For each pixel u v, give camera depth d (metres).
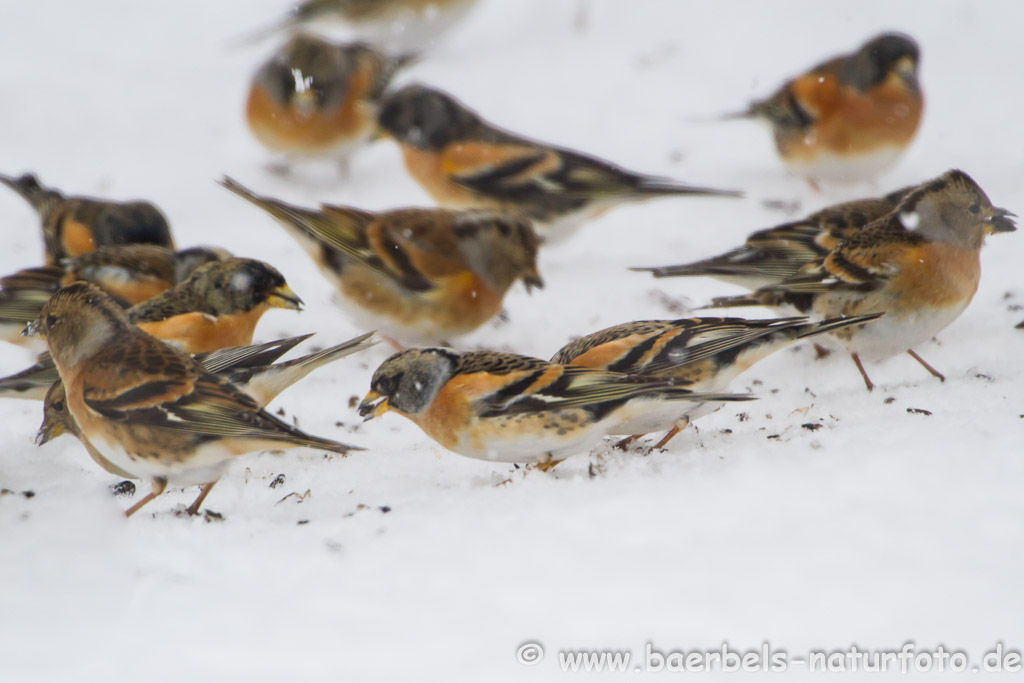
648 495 8.01
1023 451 8.07
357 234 13.84
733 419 10.99
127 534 8.20
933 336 11.76
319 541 7.77
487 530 7.69
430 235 13.80
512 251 14.14
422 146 17.09
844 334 11.77
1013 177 17.31
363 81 18.78
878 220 11.80
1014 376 10.95
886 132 17.05
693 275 13.09
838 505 7.50
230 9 26.38
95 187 18.67
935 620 6.23
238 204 18.34
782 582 6.67
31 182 16.06
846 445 8.62
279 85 18.58
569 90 21.69
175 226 17.50
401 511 8.28
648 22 24.11
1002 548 6.82
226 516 9.09
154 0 26.81
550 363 9.52
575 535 7.47
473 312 14.05
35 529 8.30
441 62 22.97
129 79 22.62
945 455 8.11
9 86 21.92
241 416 9.02
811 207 17.50
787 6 24.19
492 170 16.75
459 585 6.95
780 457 8.48
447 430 9.52
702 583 6.73
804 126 17.34
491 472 9.98
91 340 9.55
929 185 11.38
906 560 6.78
